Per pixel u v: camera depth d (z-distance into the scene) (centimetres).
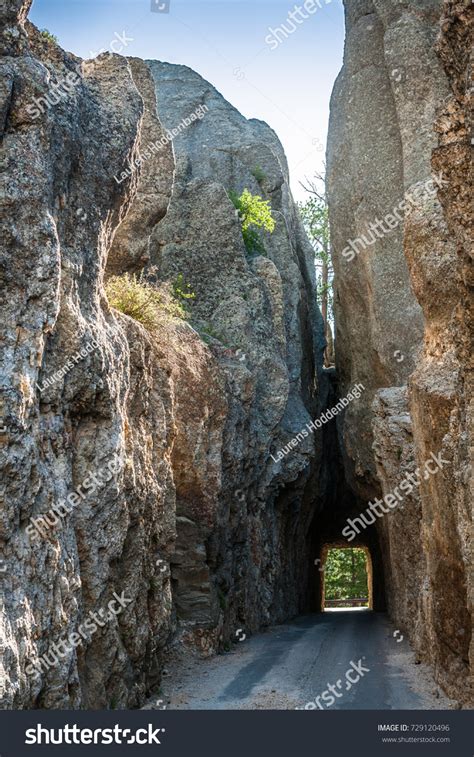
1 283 878
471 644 1083
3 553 807
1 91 902
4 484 816
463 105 959
